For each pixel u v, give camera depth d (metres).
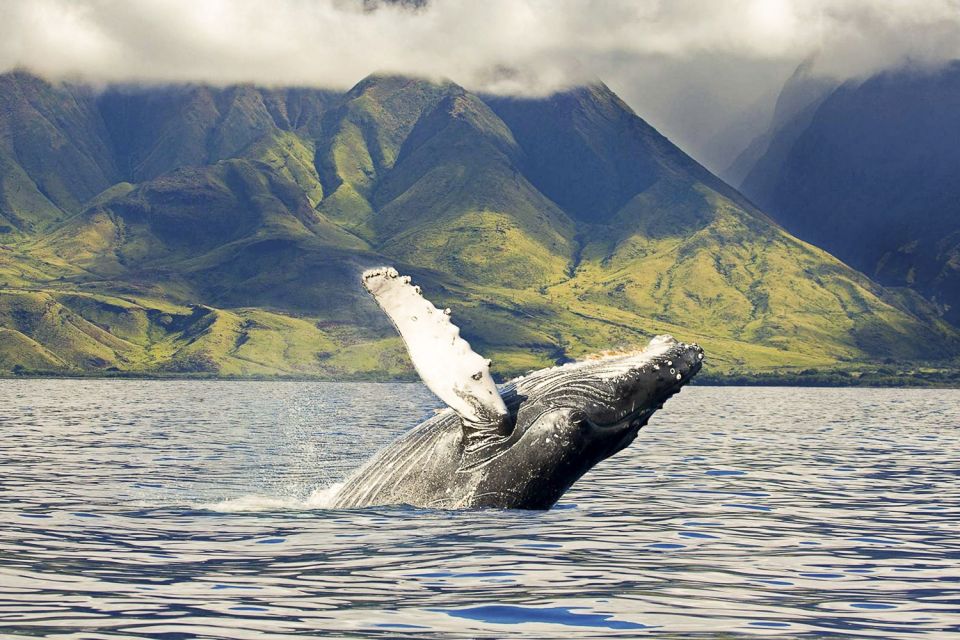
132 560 32.59
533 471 38.47
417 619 25.64
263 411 186.00
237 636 23.83
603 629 24.98
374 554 33.56
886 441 117.38
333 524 38.78
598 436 38.75
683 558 35.03
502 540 35.72
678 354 40.38
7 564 31.61
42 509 45.38
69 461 74.62
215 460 78.06
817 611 27.45
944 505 54.47
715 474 70.56
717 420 169.00
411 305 38.34
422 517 39.19
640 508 49.66
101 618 25.16
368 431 120.88
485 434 39.22
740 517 47.19
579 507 49.38
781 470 75.38
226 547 34.84
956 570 34.03
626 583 30.34
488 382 38.59
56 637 23.39
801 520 46.94
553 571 31.70
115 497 51.34
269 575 30.50
